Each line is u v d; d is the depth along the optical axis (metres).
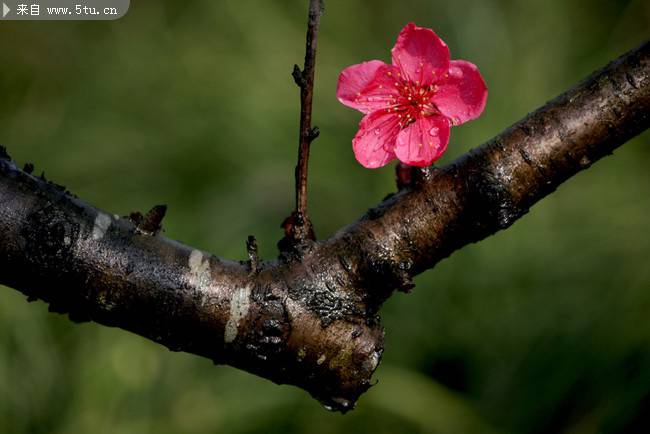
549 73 1.78
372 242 0.72
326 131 1.74
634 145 1.67
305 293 0.72
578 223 1.58
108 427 1.31
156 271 0.71
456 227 0.72
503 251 1.54
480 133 1.65
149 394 1.35
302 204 0.72
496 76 1.76
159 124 1.79
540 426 1.35
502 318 1.48
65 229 0.71
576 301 1.46
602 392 1.33
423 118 0.74
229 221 1.64
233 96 1.78
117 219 0.72
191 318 0.71
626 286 1.42
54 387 1.39
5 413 1.33
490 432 1.35
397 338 1.47
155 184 1.71
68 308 0.71
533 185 0.72
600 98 0.72
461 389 1.44
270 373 0.72
